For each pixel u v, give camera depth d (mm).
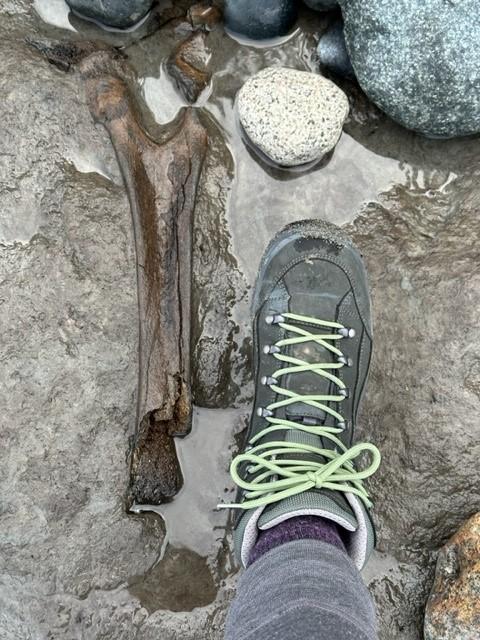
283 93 1848
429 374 1860
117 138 1833
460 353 1848
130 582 1765
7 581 1694
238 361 1932
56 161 1820
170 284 1793
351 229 1999
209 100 1994
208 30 2012
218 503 1873
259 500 1574
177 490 1854
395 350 1901
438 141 2008
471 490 1836
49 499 1709
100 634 1727
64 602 1713
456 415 1836
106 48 1958
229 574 1846
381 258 1971
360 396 1880
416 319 1896
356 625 1242
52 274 1754
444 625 1643
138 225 1789
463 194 1987
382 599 1827
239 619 1347
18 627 1690
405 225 1990
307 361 1881
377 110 2016
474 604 1604
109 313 1766
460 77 1771
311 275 1907
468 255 1904
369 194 2014
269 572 1392
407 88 1819
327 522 1571
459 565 1684
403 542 1843
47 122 1831
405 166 2018
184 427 1828
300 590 1291
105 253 1783
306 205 1995
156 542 1798
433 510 1839
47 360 1725
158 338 1768
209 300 1908
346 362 1882
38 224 1784
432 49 1757
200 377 1890
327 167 2002
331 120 1865
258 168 1982
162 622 1763
